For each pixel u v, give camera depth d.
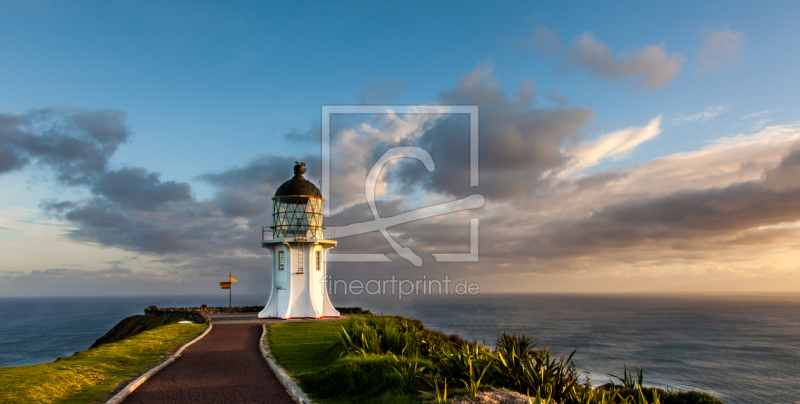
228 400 11.66
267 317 38.41
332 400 11.28
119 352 18.66
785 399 50.66
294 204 38.66
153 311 51.91
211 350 20.42
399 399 10.54
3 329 138.00
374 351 15.98
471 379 10.72
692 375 60.09
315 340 23.11
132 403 11.37
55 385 12.30
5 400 10.59
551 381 11.11
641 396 12.46
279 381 13.91
